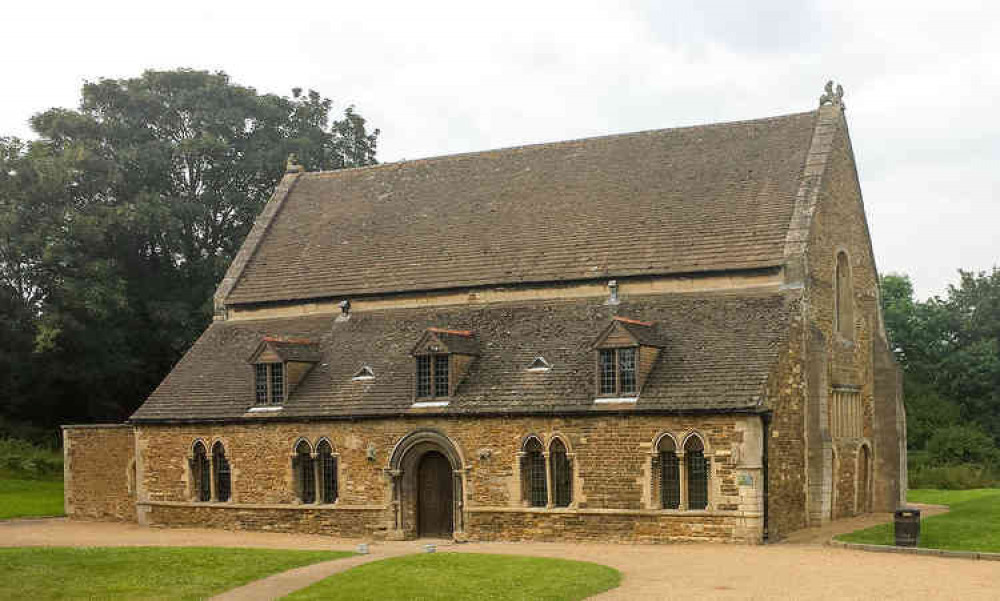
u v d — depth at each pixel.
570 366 37.25
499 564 27.25
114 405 66.25
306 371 41.94
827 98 42.31
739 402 33.16
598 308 39.38
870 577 25.39
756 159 41.75
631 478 34.66
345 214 48.88
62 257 57.81
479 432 37.12
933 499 48.97
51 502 49.56
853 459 41.47
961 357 77.62
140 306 64.38
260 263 48.22
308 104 71.50
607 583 24.84
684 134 44.59
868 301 44.03
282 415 40.47
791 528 35.50
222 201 66.19
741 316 36.75
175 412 42.78
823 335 37.59
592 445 35.31
